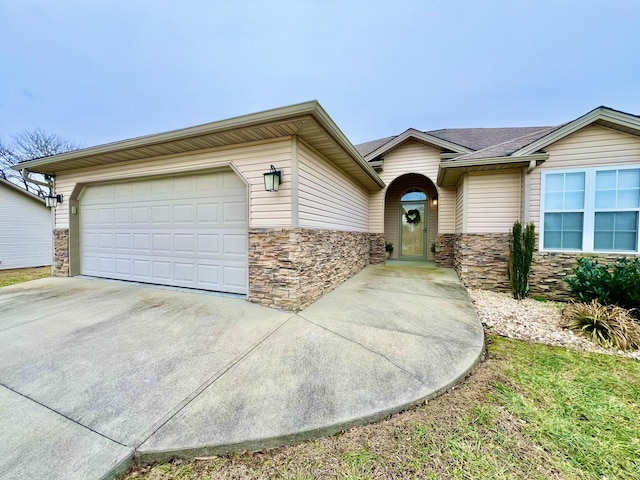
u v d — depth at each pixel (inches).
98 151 206.2
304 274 180.9
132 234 244.5
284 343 126.8
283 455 69.3
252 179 183.2
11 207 440.1
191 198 215.6
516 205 242.8
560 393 94.7
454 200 364.8
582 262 188.5
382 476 62.5
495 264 247.3
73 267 275.0
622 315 144.0
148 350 120.6
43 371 103.9
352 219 306.0
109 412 81.3
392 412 82.9
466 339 132.4
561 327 156.0
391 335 136.1
